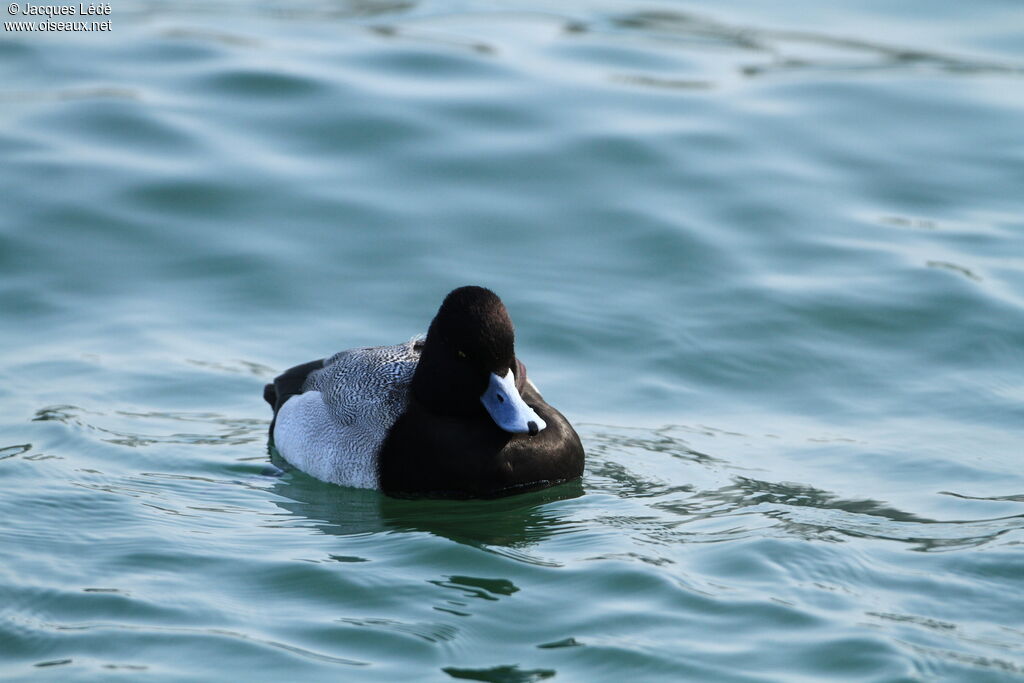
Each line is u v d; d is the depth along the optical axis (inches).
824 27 872.9
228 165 698.8
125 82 774.5
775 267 620.1
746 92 782.5
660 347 561.0
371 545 411.2
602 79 793.6
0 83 767.1
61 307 585.9
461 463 448.8
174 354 550.9
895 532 410.6
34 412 499.8
